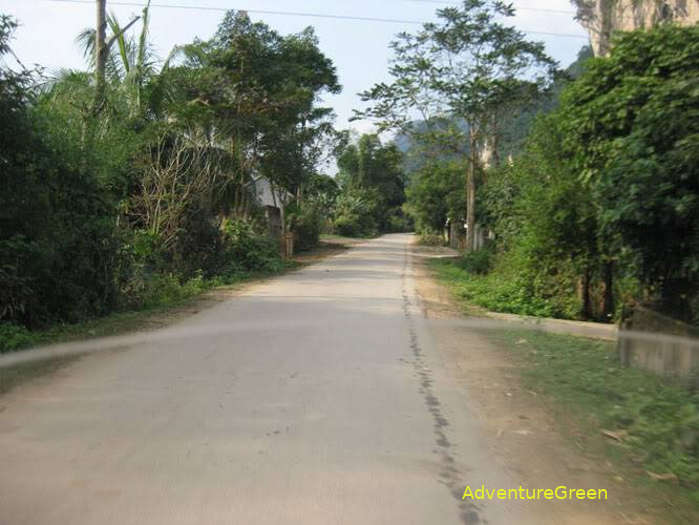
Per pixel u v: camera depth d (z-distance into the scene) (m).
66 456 4.38
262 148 25.25
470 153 28.66
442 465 4.39
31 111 9.34
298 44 28.62
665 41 9.08
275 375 6.70
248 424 5.10
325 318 10.73
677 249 7.22
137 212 16.81
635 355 7.41
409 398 5.98
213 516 3.55
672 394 6.00
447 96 26.48
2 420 5.13
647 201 6.82
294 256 31.38
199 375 6.66
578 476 4.26
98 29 14.66
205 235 17.86
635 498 3.94
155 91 17.77
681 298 7.44
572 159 10.66
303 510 3.66
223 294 14.33
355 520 3.57
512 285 13.45
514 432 5.10
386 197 74.44
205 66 23.31
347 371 6.95
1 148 8.68
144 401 5.69
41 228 9.13
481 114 26.73
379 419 5.32
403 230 82.44
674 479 4.21
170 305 12.35
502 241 20.52
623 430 5.14
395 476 4.18
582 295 12.11
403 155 29.91
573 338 9.75
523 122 27.50
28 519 3.48
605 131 9.20
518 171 16.34
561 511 3.76
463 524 3.58
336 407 5.61
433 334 9.61
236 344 8.38
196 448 4.56
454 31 25.48
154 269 15.47
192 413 5.36
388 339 8.98
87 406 5.53
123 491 3.84
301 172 26.84
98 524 3.44
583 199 11.62
